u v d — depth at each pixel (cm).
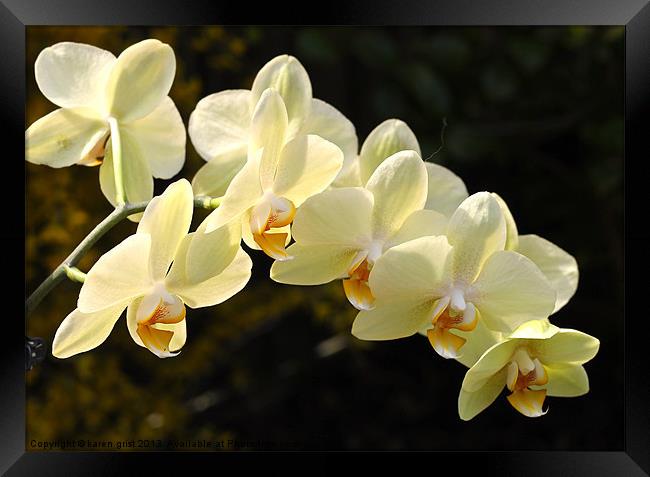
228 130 107
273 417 214
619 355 206
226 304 210
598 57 199
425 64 197
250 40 201
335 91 216
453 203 106
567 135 208
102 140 107
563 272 105
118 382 189
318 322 220
